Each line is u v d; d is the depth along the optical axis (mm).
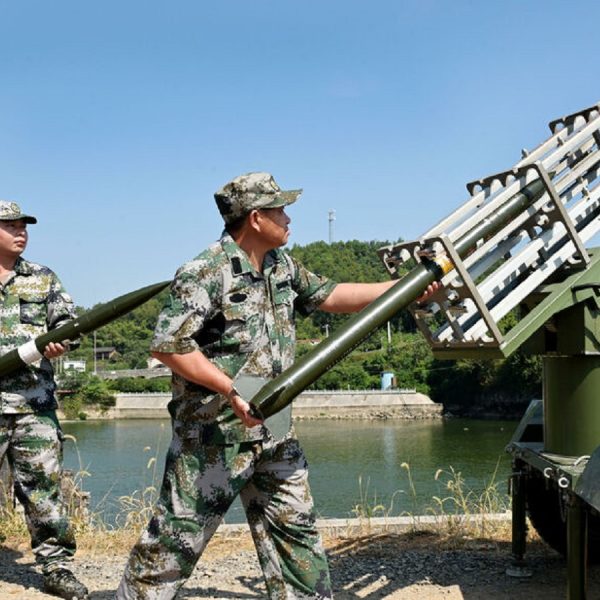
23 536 5980
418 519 6363
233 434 3234
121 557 5473
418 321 3939
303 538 3420
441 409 63125
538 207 3951
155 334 3178
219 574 4949
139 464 27125
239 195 3289
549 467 3928
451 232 3637
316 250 150625
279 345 3352
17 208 4793
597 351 3908
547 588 4465
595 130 4176
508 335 3742
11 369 4562
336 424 56312
